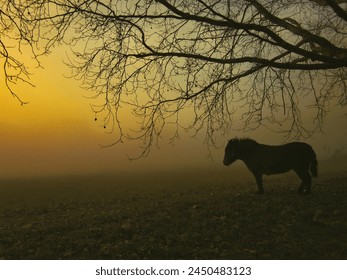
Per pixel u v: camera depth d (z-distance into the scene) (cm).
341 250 832
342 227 952
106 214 1211
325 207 1101
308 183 1267
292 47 977
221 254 827
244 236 920
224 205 1186
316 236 913
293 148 1271
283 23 1071
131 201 1645
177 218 1067
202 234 929
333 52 1066
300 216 1039
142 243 888
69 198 2177
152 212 1179
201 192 1762
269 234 930
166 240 905
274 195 1280
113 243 904
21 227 1119
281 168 1282
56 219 1252
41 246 912
